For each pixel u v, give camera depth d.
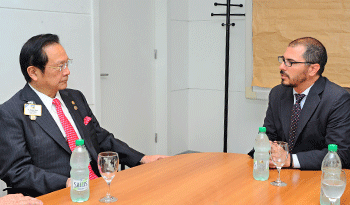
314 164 1.91
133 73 4.03
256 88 4.02
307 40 2.19
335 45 3.50
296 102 2.28
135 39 4.01
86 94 3.24
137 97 4.12
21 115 1.93
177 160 2.10
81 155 1.55
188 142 4.82
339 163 1.65
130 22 3.93
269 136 2.41
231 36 4.31
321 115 2.14
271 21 3.79
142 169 1.93
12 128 1.89
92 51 3.25
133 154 2.26
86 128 2.20
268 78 3.89
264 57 3.89
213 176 1.82
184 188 1.65
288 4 3.67
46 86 2.04
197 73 4.65
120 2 3.78
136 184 1.70
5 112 1.91
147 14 4.15
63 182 1.79
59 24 2.98
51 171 1.98
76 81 3.14
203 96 4.65
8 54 2.71
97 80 3.31
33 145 1.94
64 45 3.03
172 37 4.35
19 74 2.79
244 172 1.88
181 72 4.58
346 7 3.40
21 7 2.74
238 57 4.29
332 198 1.43
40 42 1.96
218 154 2.23
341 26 3.45
